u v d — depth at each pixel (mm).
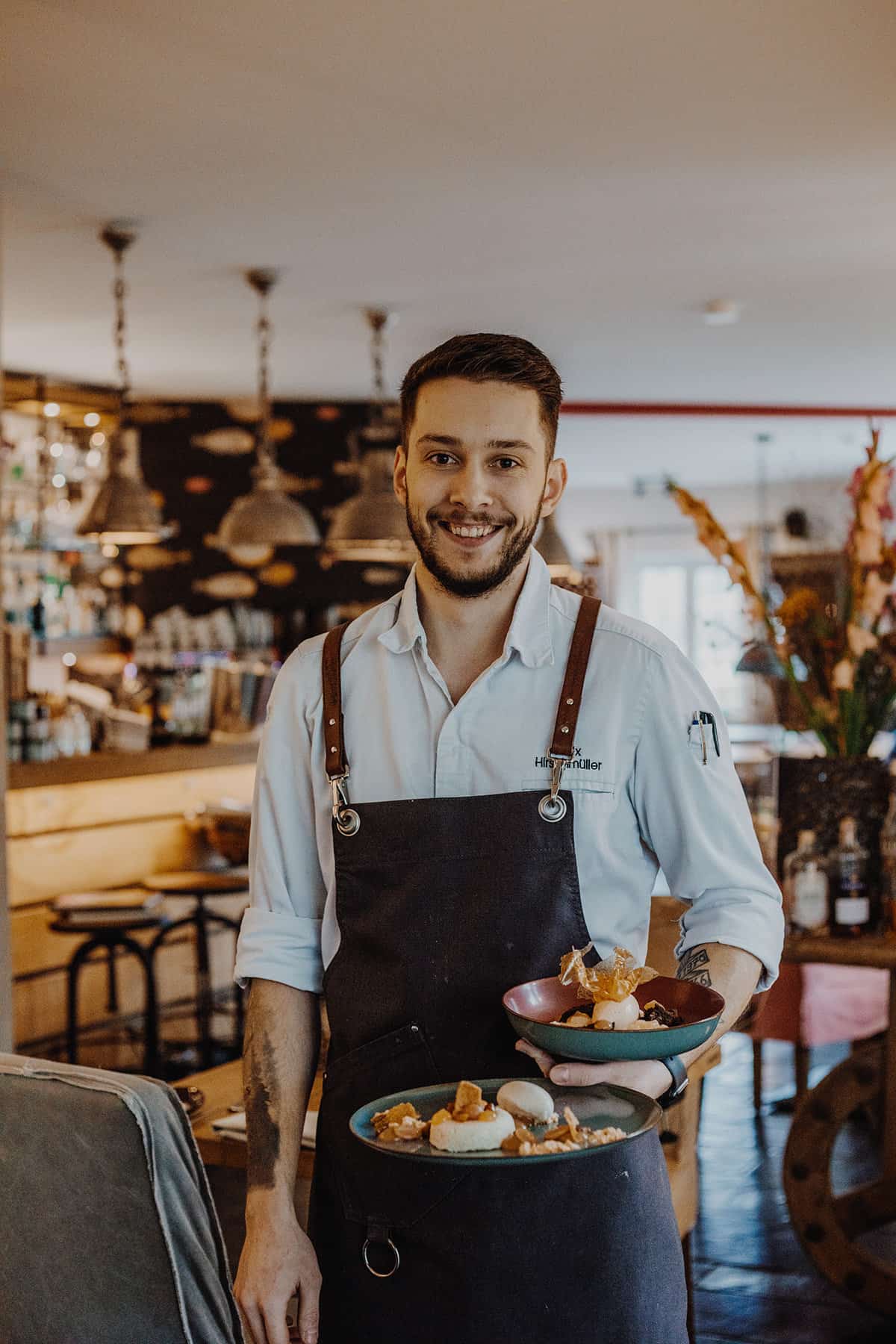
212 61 3355
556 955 1515
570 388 8797
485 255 5242
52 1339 1450
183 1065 5457
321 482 8266
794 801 3154
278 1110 1604
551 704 1587
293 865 1683
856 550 3186
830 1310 3400
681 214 4734
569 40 3262
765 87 3590
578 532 14445
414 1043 1519
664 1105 1397
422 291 5828
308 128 3820
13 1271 1451
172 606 8070
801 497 13297
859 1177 4227
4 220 4668
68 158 4051
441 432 1483
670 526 13984
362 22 3146
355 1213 1539
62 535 7781
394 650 1622
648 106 3709
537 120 3803
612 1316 1470
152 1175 1371
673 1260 1536
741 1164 4387
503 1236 1472
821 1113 3174
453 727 1591
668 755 1567
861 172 4293
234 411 8203
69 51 3283
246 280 5559
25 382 7527
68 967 5082
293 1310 1949
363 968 1564
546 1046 1364
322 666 1674
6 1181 1439
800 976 4508
